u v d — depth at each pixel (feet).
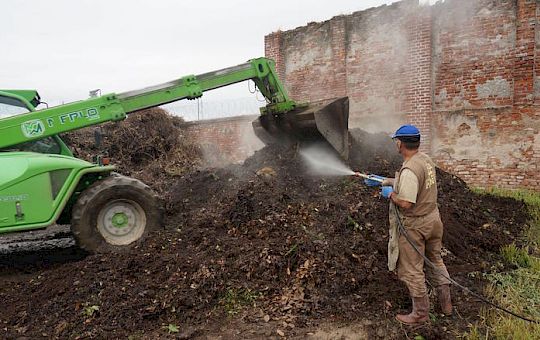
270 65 23.41
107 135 42.80
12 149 18.16
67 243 21.89
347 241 16.21
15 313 13.44
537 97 28.50
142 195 17.92
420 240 12.39
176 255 16.03
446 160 32.32
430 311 13.33
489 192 28.63
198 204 21.81
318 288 14.19
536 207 24.89
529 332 11.75
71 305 13.55
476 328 12.22
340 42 38.14
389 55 35.12
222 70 22.22
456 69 31.81
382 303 13.67
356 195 19.77
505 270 16.81
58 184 16.81
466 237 19.26
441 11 32.30
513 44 29.30
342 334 12.30
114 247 17.30
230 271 14.92
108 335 12.32
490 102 30.50
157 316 13.12
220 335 12.39
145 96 20.38
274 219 17.53
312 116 21.57
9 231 16.15
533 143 28.73
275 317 13.17
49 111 18.42
